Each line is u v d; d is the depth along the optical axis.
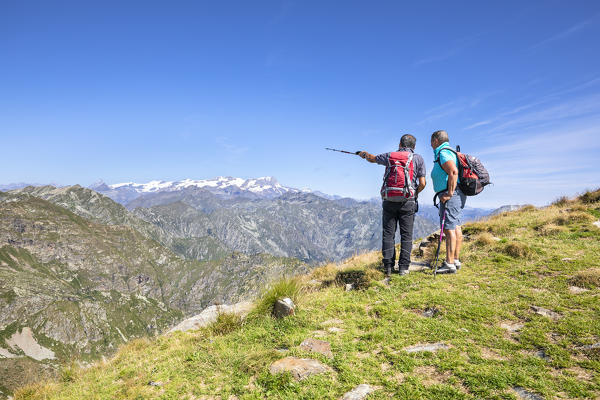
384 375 4.54
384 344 5.44
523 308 6.18
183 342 7.97
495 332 5.39
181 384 5.40
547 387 3.87
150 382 5.75
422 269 9.32
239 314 8.20
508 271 8.34
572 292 6.60
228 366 5.62
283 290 8.03
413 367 4.63
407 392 4.05
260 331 6.80
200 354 6.36
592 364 4.19
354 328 6.24
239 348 6.29
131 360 7.82
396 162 8.23
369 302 7.55
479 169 8.33
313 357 5.25
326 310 7.32
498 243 10.92
